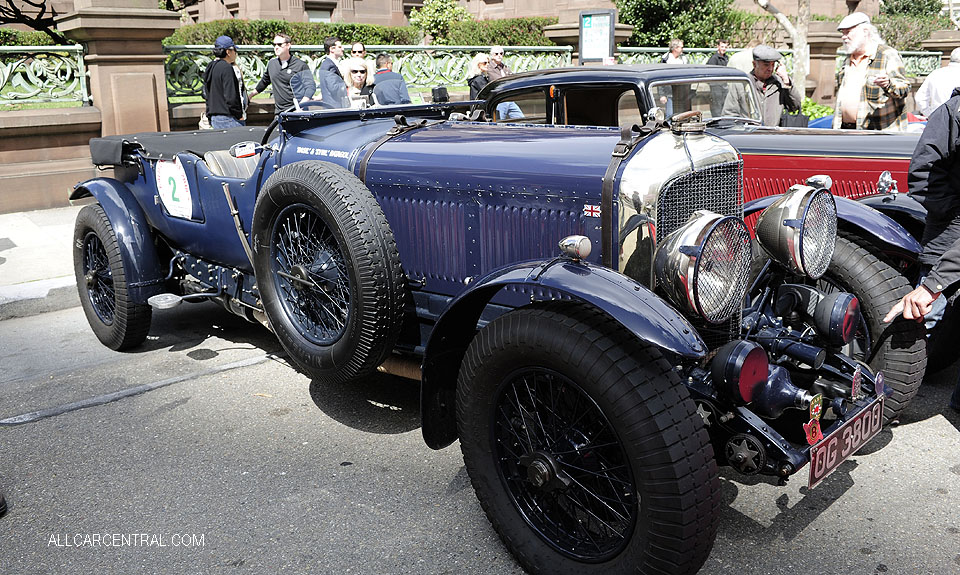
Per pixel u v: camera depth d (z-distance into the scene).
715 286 2.58
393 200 3.52
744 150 5.30
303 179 3.32
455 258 3.36
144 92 9.16
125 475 3.41
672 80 5.21
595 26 11.80
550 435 2.60
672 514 2.25
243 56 10.33
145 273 4.70
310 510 3.10
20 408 4.14
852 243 3.54
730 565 2.70
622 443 2.32
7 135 8.47
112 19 8.71
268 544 2.88
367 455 3.54
